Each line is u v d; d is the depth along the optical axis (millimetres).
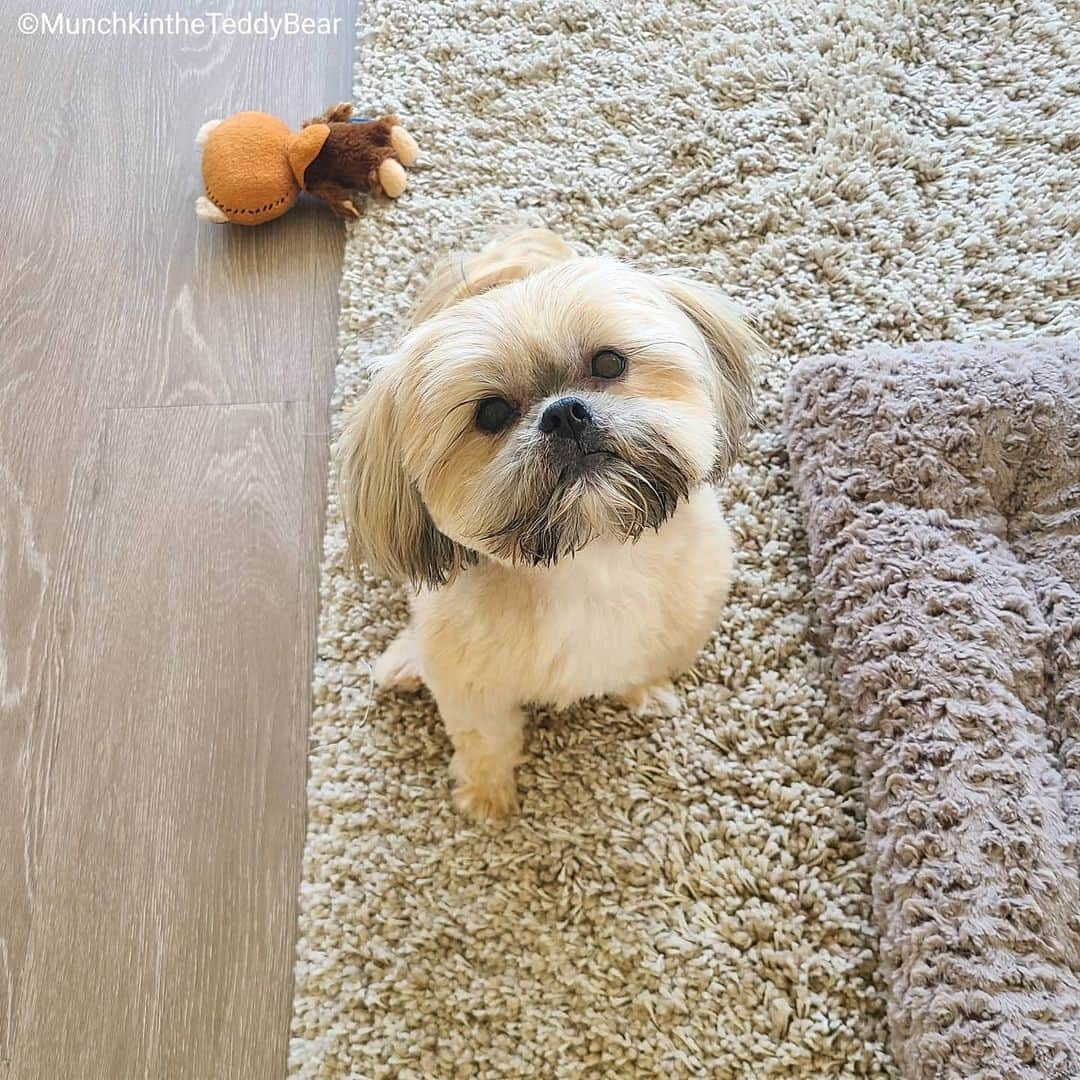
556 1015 1158
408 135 1734
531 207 1689
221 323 1682
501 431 919
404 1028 1166
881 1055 1097
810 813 1244
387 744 1334
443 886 1247
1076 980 1031
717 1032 1130
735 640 1366
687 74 1782
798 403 1435
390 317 1614
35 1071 1183
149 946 1245
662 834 1252
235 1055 1179
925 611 1242
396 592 1427
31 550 1509
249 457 1565
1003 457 1337
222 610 1453
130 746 1368
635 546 1046
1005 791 1124
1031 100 1695
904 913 1096
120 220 1789
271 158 1686
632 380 929
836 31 1779
